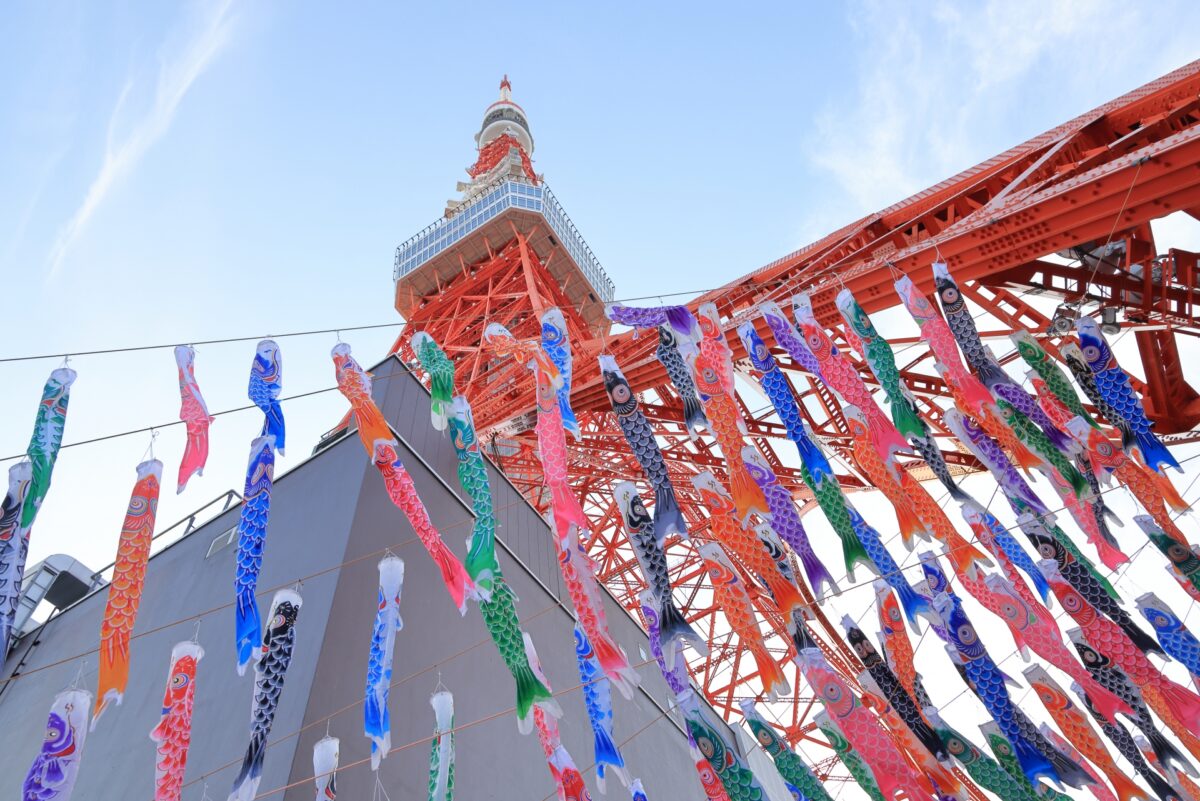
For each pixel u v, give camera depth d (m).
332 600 13.37
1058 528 10.66
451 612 15.45
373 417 10.60
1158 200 11.98
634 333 21.95
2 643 7.25
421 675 13.93
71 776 7.03
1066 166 14.50
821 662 9.20
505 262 47.62
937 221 16.00
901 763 8.76
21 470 8.08
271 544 15.71
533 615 18.05
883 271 14.86
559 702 17.23
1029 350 12.48
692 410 10.72
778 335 11.46
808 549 9.82
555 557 20.48
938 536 10.48
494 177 58.94
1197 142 11.24
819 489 10.29
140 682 15.15
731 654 32.16
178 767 7.67
